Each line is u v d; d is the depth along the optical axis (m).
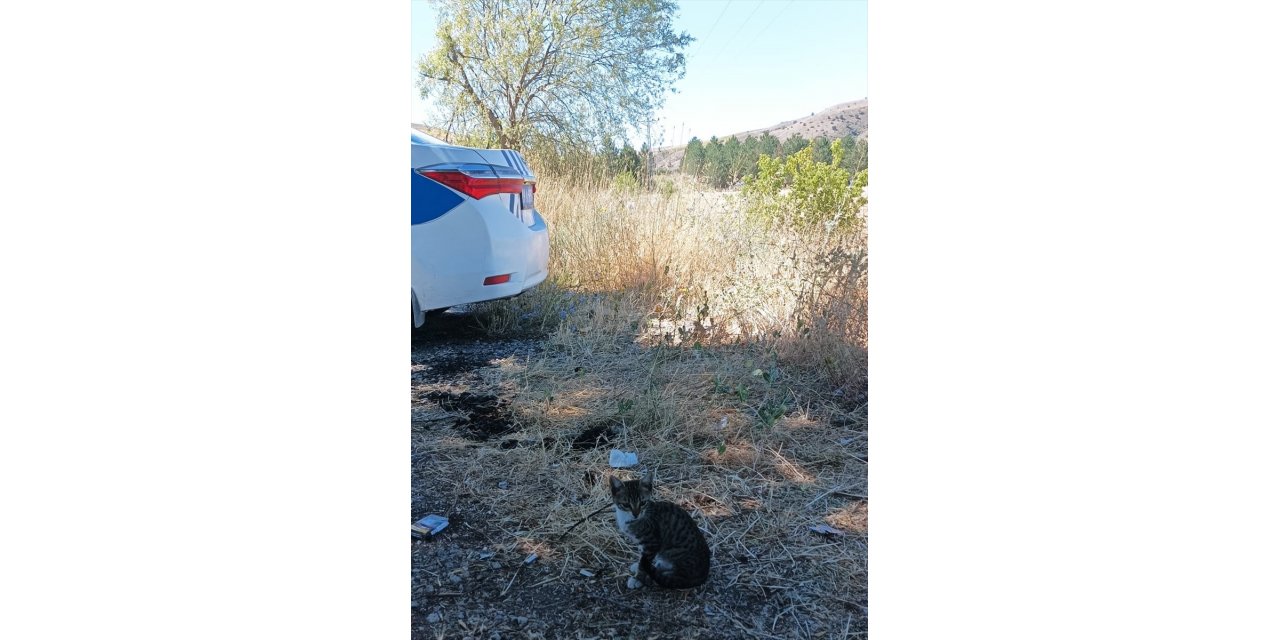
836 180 5.43
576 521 2.93
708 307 4.79
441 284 4.13
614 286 5.43
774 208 5.54
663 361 4.34
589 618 2.45
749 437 3.57
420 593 2.58
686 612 2.49
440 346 4.69
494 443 3.51
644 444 3.51
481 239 4.24
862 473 3.31
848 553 2.80
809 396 3.98
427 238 4.07
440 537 2.86
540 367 4.30
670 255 5.45
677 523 2.54
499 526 2.92
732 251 5.41
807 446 3.52
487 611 2.49
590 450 3.47
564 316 4.92
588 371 4.24
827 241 5.12
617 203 5.94
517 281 4.46
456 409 3.84
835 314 4.28
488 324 4.99
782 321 4.54
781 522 2.96
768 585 2.63
